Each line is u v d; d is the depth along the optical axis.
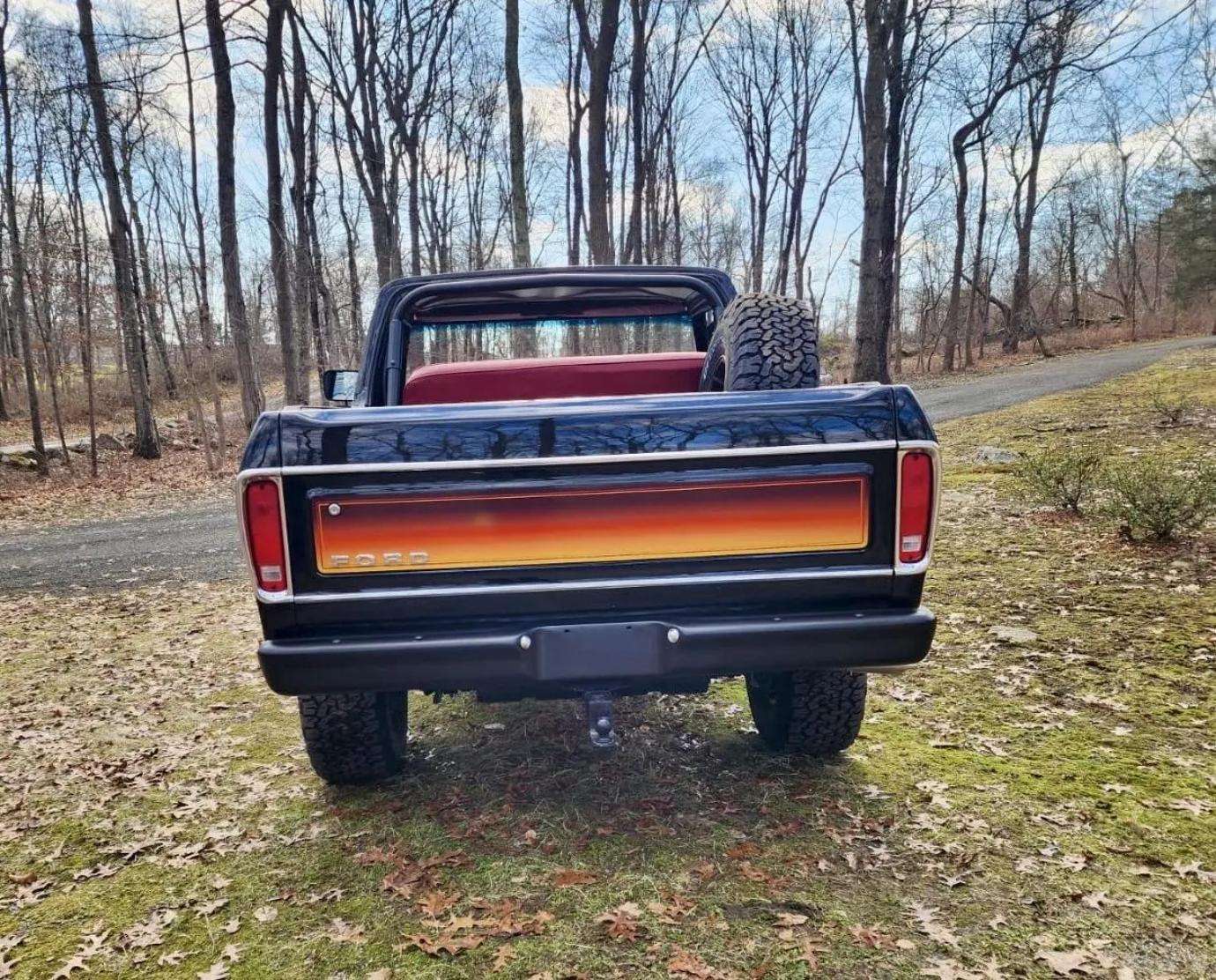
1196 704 3.76
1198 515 7.29
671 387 3.86
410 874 2.65
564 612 2.42
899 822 2.85
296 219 21.53
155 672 5.16
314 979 2.19
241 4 5.91
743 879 2.55
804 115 33.47
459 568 2.37
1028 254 40.38
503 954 2.24
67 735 4.16
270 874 2.73
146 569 8.83
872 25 12.80
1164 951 2.15
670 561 2.39
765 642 2.38
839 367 37.47
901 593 2.45
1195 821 2.78
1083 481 7.93
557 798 3.12
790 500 2.39
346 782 3.29
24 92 20.12
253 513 2.32
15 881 2.80
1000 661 4.46
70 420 28.47
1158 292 49.06
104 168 19.48
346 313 35.16
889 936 2.25
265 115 17.44
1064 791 3.03
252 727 4.14
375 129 21.89
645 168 29.27
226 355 41.19
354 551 2.35
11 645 6.05
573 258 27.34
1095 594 5.50
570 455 2.35
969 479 10.46
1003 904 2.38
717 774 3.27
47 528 12.73
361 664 2.35
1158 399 14.18
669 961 2.19
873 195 13.04
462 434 2.34
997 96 10.86
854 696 3.10
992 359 39.44
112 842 3.04
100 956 2.35
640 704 4.08
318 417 2.34
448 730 3.87
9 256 22.59
